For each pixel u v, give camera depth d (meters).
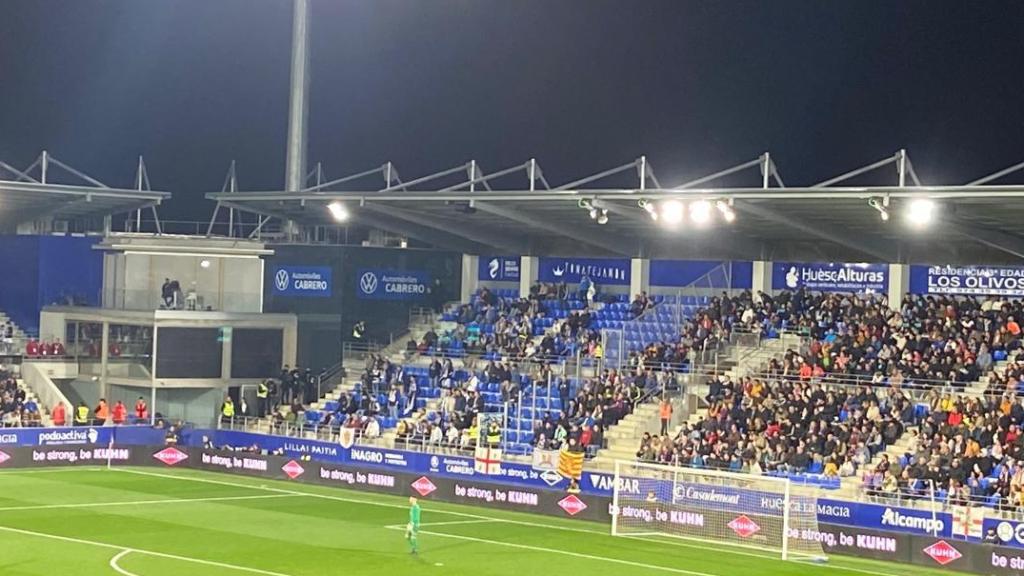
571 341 59.53
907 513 42.47
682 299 60.22
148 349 62.22
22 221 67.69
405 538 42.72
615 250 60.91
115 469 59.00
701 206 48.50
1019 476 42.03
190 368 62.62
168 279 65.06
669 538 44.66
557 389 56.84
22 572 34.84
